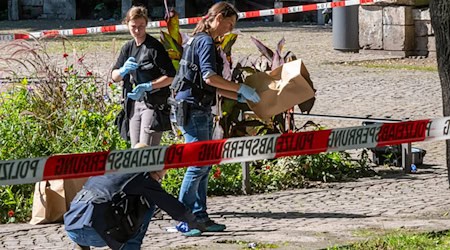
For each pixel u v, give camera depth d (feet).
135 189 32.55
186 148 32.27
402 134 36.40
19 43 65.36
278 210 48.70
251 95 41.78
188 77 41.60
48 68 59.98
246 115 59.82
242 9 187.83
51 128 55.21
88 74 61.77
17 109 56.65
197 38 41.60
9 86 66.18
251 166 55.83
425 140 37.22
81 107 57.98
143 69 43.88
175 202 32.86
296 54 124.47
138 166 31.48
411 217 46.75
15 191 49.80
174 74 44.09
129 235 32.68
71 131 54.70
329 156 57.52
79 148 53.67
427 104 85.71
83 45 132.67
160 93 44.04
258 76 42.55
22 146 52.85
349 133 35.42
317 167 56.70
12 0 193.36
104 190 32.55
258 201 51.01
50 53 120.16
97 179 33.01
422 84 97.71
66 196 45.93
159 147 31.86
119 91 60.18
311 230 43.96
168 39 54.34
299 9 102.58
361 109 82.94
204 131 41.88
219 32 41.88
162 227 44.80
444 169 60.08
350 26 125.08
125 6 189.47
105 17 193.47
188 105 41.50
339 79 101.40
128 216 32.55
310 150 34.65
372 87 95.61
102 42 138.21
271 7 186.19
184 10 187.01
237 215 47.57
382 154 60.59
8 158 52.03
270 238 42.42
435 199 51.13
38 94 57.72
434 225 44.68
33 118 55.57
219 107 53.26
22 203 48.91
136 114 44.68
